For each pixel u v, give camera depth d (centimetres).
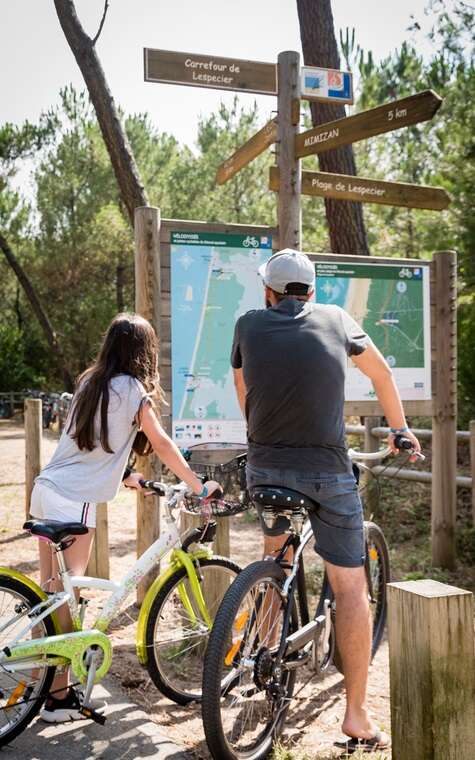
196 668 359
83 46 830
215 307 461
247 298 469
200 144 2448
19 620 297
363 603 290
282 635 291
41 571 328
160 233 451
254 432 290
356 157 1538
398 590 226
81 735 299
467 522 674
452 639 218
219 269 463
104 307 2455
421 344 550
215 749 262
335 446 285
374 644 388
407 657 223
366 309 534
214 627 265
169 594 329
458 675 218
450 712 217
